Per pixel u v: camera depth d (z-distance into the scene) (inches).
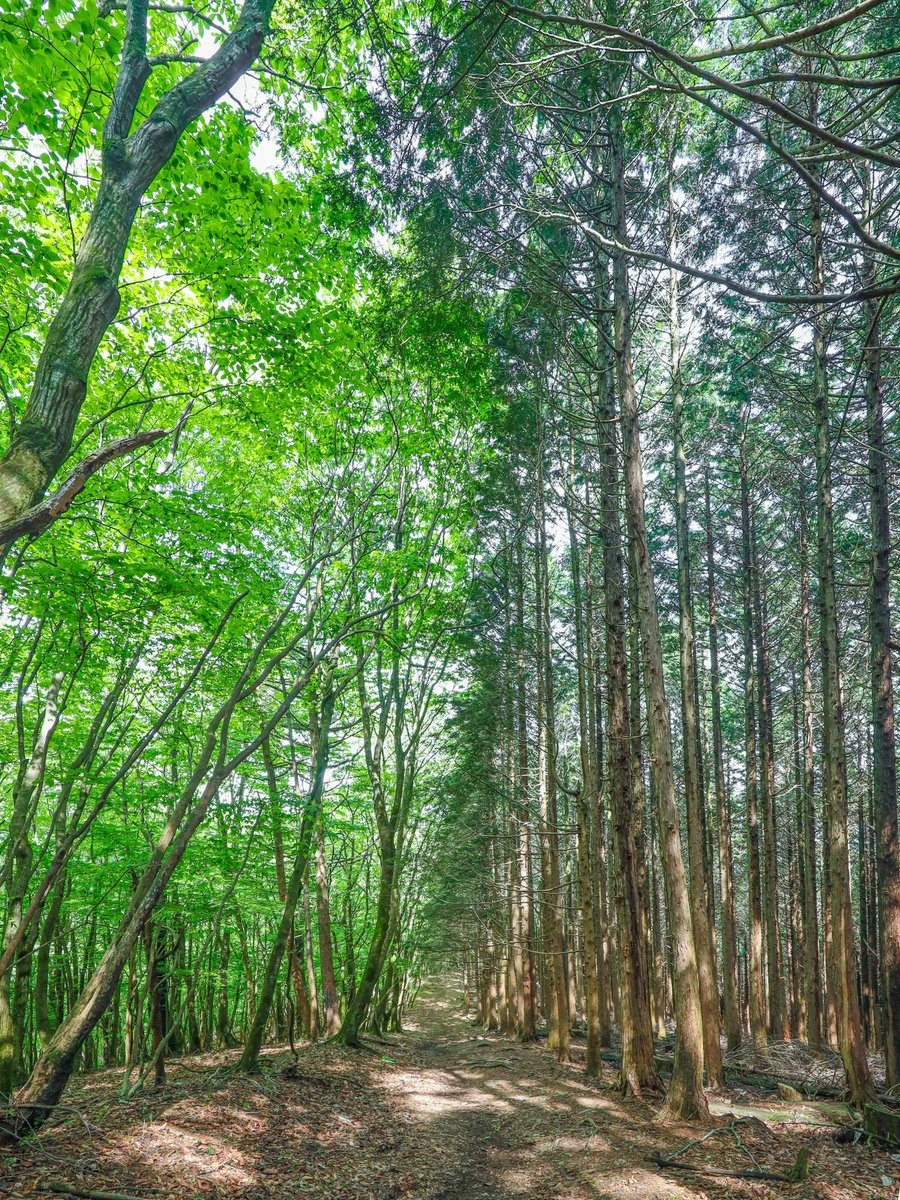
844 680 673.6
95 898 466.9
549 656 593.9
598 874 673.6
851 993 375.6
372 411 482.9
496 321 445.1
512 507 569.3
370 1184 285.3
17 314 307.0
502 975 892.0
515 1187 289.3
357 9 212.7
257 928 749.3
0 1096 276.7
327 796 693.3
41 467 116.3
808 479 627.2
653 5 224.2
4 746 439.2
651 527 748.0
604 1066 511.5
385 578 501.4
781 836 1003.9
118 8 177.5
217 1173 257.9
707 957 453.4
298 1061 473.4
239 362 371.9
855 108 120.6
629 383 388.2
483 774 661.9
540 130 325.4
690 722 499.8
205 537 345.7
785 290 390.6
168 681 435.8
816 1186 256.4
